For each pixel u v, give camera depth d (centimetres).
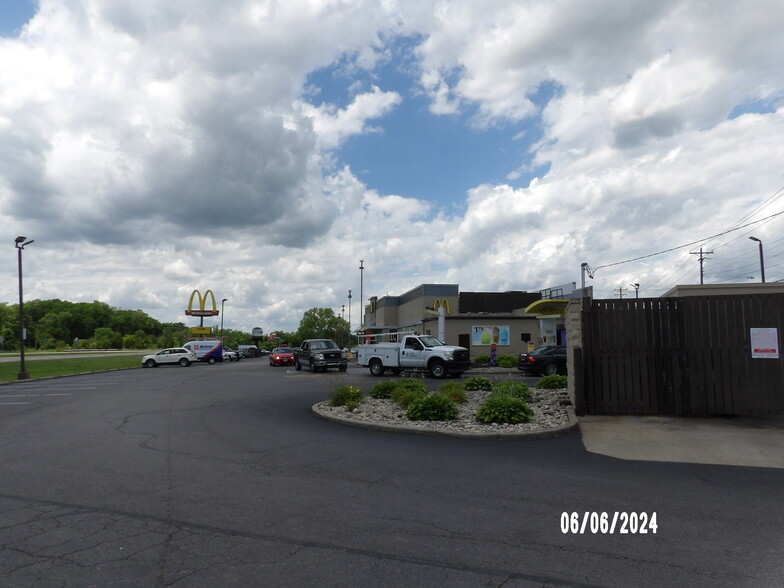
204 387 2284
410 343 2653
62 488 702
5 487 712
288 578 430
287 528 543
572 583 418
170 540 515
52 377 3369
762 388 1106
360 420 1192
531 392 1620
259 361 6431
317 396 1855
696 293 1531
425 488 682
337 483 710
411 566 451
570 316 1407
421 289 5109
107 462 853
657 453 858
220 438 1051
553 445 938
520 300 5369
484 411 1147
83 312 14362
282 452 911
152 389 2230
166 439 1048
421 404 1202
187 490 684
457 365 2511
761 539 505
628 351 1184
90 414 1454
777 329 1105
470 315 4088
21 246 3219
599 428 1055
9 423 1333
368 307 8231
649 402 1169
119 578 434
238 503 627
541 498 636
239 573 441
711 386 1138
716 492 653
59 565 461
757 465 778
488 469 778
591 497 638
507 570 443
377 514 583
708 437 955
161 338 12150
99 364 4734
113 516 588
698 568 444
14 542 515
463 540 507
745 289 1514
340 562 460
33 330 12438
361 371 3269
